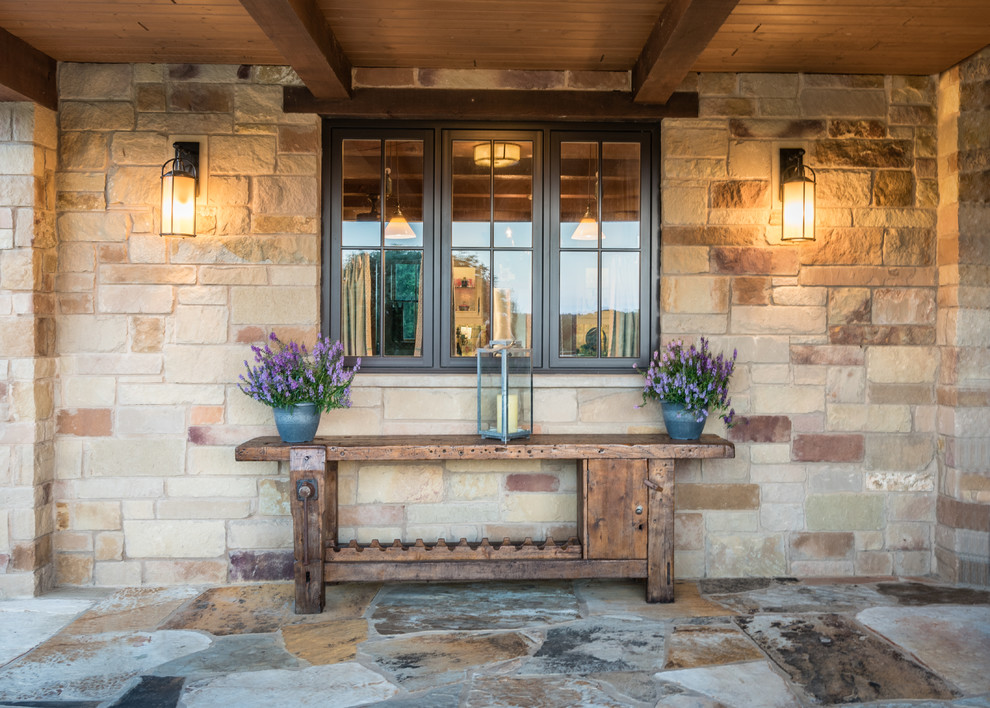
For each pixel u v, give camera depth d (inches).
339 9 116.7
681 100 144.6
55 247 140.3
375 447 127.6
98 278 141.0
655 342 148.2
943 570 144.3
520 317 149.0
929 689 98.3
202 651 110.9
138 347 141.3
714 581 143.2
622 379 144.6
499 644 113.0
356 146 147.8
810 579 144.5
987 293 140.5
